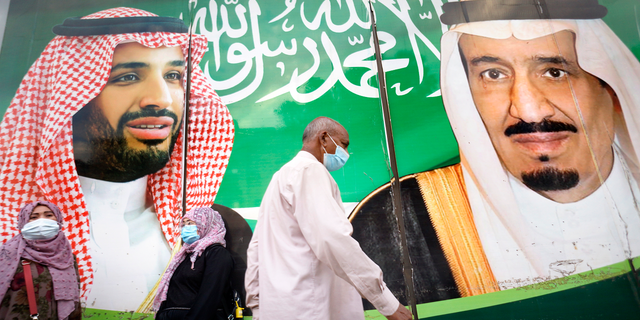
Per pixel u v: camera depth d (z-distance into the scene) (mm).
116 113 2426
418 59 2438
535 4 2514
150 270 2148
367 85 2414
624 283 1970
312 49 2516
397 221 2152
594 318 1939
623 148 2207
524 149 2244
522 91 2344
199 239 1928
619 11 2461
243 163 2324
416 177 2232
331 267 1197
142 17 2613
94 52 2551
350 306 1345
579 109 2291
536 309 1974
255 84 2467
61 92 2467
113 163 2342
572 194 2148
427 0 2562
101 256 2178
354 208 2193
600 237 2055
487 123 2301
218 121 2404
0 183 2285
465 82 2383
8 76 2510
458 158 2252
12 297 1820
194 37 2574
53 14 2648
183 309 1672
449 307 2006
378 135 2309
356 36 2525
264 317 1244
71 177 2320
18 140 2379
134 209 2270
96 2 2680
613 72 2346
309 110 2393
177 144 2391
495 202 2164
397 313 1176
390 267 2082
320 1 2625
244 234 2191
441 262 2080
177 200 2281
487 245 2092
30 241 1940
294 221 1343
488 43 2445
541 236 2086
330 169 1555
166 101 2449
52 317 1879
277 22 2596
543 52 2406
